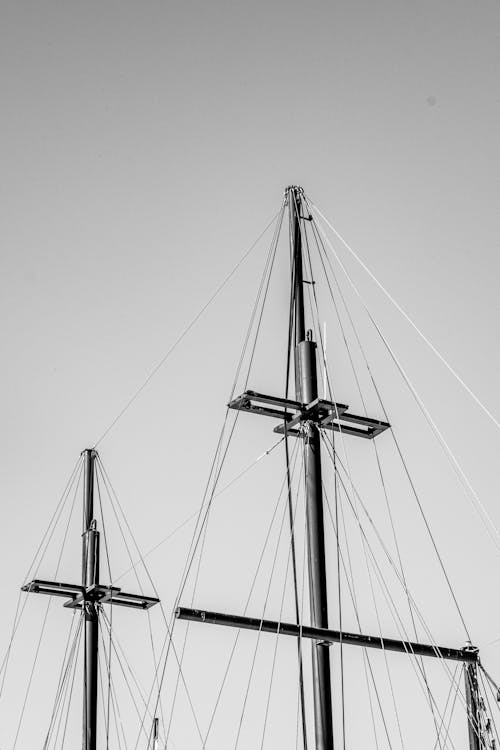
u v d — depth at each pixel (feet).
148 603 80.53
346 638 58.39
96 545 79.71
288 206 70.33
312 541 58.18
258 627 56.85
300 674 55.21
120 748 79.05
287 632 56.59
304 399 60.64
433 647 64.80
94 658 78.59
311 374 61.05
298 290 65.62
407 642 63.62
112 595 78.59
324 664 56.85
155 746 66.28
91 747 77.15
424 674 68.95
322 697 56.08
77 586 78.79
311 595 57.82
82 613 79.56
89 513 82.33
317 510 58.59
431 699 68.90
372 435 62.64
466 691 67.00
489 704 68.64
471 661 66.49
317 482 59.00
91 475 83.56
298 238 67.46
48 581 78.38
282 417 60.90
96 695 78.33
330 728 55.47
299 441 73.92
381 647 60.39
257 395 59.41
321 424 60.54
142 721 77.77
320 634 56.90
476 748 65.98
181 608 56.49
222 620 57.11
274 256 72.02
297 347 62.34
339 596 58.70
